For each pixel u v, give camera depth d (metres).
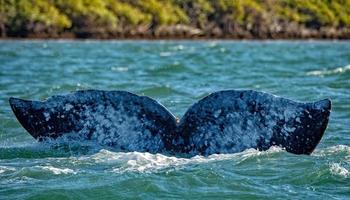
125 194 35.78
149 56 168.50
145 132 43.22
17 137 50.28
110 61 145.88
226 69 115.69
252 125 42.50
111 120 43.66
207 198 35.28
